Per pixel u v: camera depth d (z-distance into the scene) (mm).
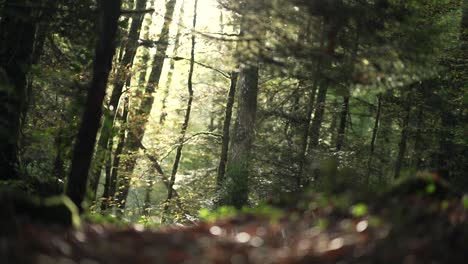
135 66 23859
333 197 7621
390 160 30578
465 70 23859
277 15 10109
